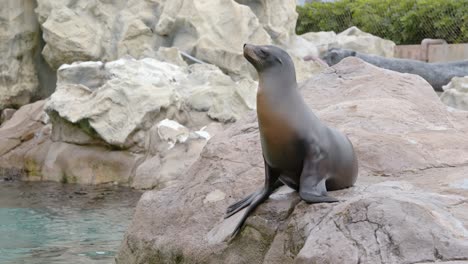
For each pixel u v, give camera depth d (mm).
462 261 3799
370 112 7504
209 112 14344
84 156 13719
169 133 13148
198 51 17703
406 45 20969
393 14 22859
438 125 7672
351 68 8969
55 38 18234
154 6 18562
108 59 18375
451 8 21328
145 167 12836
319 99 8359
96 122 13562
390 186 5426
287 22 20234
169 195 6855
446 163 6418
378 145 6523
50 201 11531
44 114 15570
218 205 6215
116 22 18547
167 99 13867
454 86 15852
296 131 5027
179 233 6207
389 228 4207
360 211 4410
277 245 5043
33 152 14461
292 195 5434
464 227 4203
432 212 4273
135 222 6832
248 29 18266
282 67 5141
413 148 6574
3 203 11359
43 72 20172
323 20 24766
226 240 5562
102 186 13070
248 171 6539
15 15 19453
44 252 8195
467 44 19453
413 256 4012
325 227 4516
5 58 19359
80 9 18703
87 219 10070
